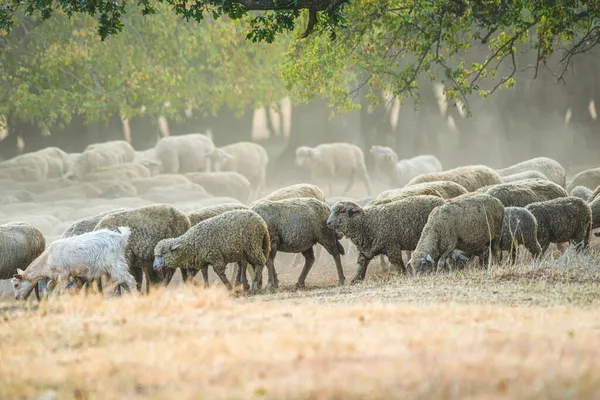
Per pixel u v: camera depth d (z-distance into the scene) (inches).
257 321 1154.0
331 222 1937.7
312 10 1866.4
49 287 1867.6
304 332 1031.0
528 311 1171.3
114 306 1326.3
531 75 4963.1
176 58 4936.0
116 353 979.3
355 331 1031.6
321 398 740.0
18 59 4916.3
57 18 4758.9
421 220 1919.3
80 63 4805.6
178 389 808.9
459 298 1364.4
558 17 2385.6
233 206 2091.5
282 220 1995.6
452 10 2650.1
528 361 826.8
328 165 4308.6
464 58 4808.1
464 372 791.7
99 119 5324.8
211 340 1011.9
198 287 1547.7
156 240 1923.0
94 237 1707.7
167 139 4773.6
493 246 1904.5
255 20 1959.9
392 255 1939.0
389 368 818.8
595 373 762.2
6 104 4815.5
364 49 3006.9
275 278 2009.1
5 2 2172.7
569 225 2044.8
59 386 849.5
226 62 4997.5
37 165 4579.2
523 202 2165.4
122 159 4800.7
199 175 3870.6
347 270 2477.9
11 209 3344.0
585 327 1018.7
